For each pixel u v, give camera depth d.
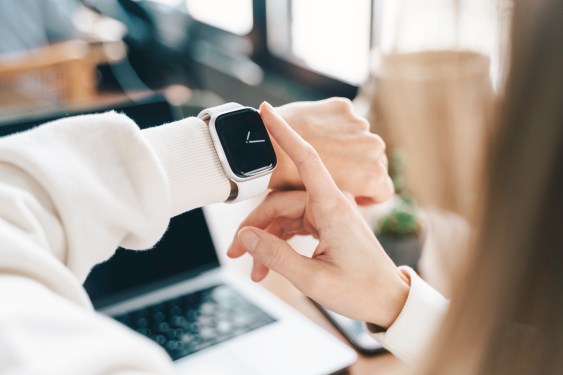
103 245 0.48
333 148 0.73
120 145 0.51
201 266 1.01
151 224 0.51
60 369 0.29
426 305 0.63
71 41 2.26
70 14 2.47
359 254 0.61
